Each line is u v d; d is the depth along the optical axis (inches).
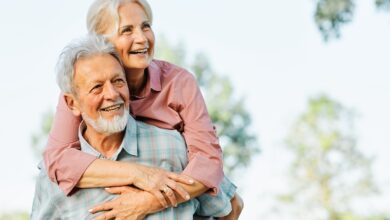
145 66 148.9
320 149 1037.2
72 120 150.5
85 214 147.9
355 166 1039.0
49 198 150.7
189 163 149.3
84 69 141.6
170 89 155.3
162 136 151.5
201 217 157.1
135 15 148.5
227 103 950.4
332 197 1026.1
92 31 149.9
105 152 149.4
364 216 1037.2
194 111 154.2
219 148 153.8
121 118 142.9
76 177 146.9
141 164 148.6
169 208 147.9
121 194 146.7
